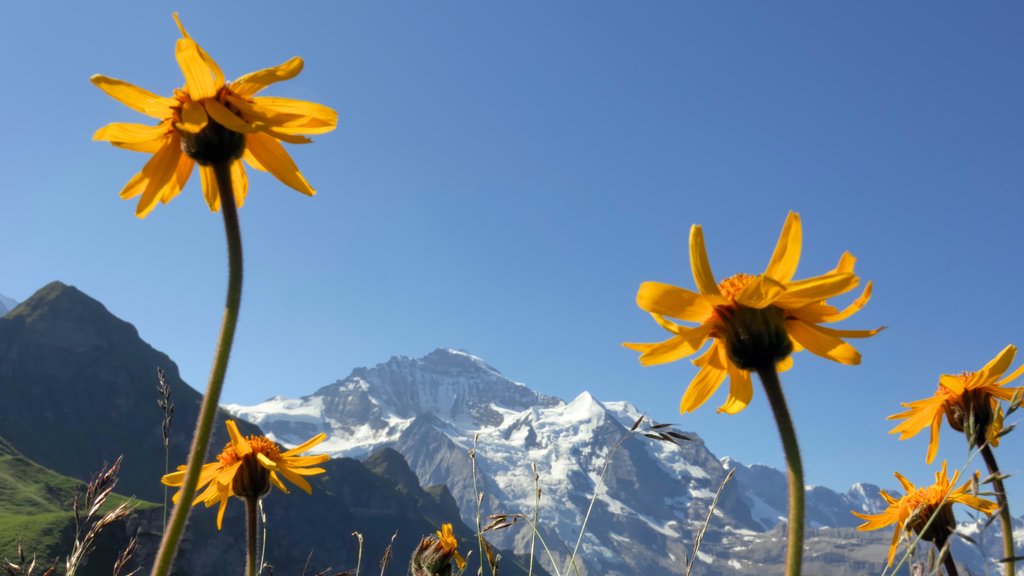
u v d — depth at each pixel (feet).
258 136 0.98
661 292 0.86
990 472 1.17
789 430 0.79
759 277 0.80
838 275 0.82
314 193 0.99
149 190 0.94
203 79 0.90
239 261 0.86
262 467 1.43
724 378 0.97
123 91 0.91
